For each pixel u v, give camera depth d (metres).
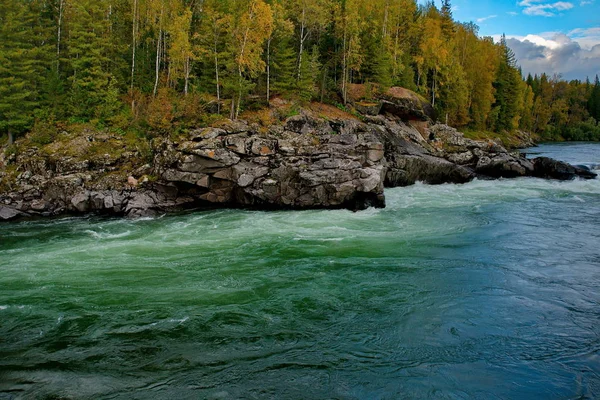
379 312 12.50
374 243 19.86
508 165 42.00
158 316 12.20
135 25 40.94
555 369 9.66
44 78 35.22
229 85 35.16
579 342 10.78
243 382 9.22
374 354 10.29
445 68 61.59
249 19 36.28
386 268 16.34
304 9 44.28
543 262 17.05
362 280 15.07
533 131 108.00
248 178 27.75
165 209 27.70
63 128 33.31
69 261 17.36
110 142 32.31
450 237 20.91
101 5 40.03
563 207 28.50
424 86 59.97
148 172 29.25
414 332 11.33
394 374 9.48
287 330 11.42
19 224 24.72
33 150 30.45
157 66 39.16
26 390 8.93
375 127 40.50
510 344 10.72
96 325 11.69
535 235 21.22
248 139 28.89
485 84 71.38
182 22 37.78
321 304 13.04
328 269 16.27
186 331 11.35
